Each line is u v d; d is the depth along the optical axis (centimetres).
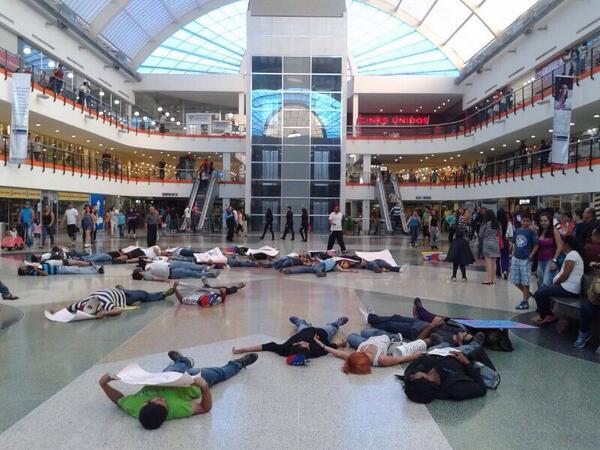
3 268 1284
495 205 3125
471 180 3366
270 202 3491
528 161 2525
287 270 1241
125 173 3475
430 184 3784
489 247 1109
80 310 730
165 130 3997
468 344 524
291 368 517
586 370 525
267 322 718
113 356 553
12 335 639
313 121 3478
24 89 2000
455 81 4275
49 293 930
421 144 3959
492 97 3781
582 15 2441
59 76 2636
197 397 422
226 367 486
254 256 1487
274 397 439
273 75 3466
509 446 356
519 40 3178
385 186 3722
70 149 3522
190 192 3819
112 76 3834
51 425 381
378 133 4025
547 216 886
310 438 364
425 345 559
